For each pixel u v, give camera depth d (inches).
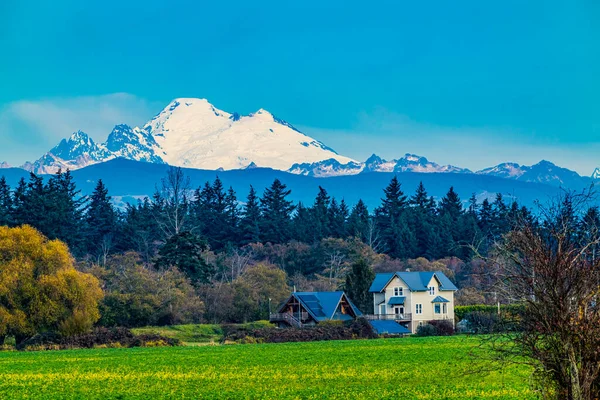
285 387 3769.7
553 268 1985.7
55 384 4035.4
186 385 3922.2
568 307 1984.5
